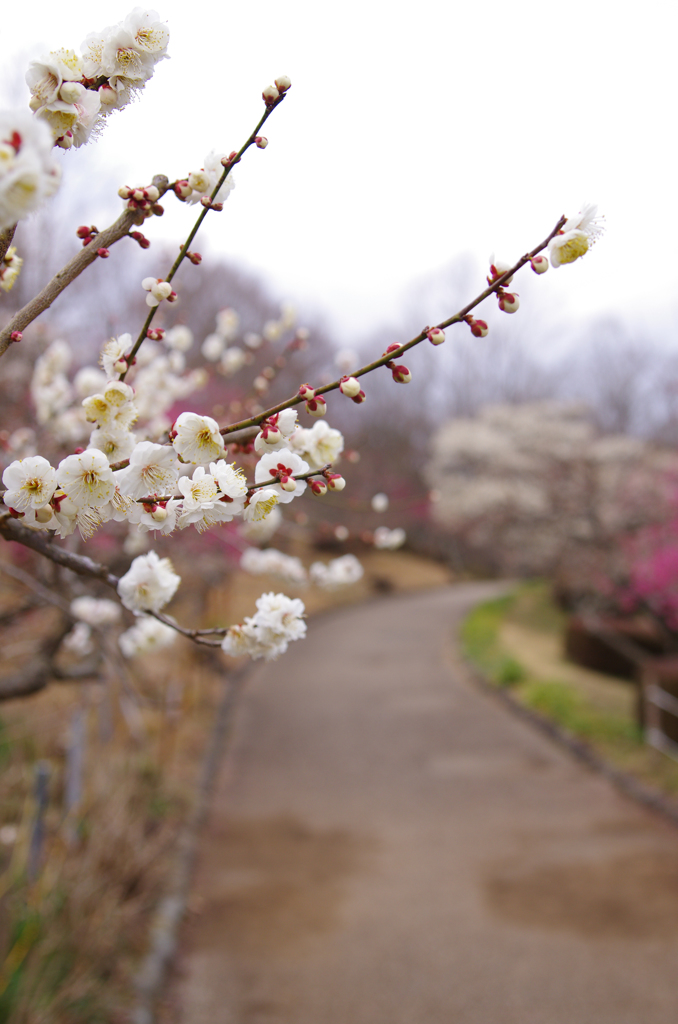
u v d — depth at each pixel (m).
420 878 4.91
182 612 8.47
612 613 12.69
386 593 24.39
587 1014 3.50
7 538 1.37
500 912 4.45
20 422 3.79
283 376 9.65
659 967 3.85
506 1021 3.46
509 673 10.69
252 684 11.00
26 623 4.26
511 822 5.88
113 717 5.67
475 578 33.03
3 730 4.61
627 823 5.84
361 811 6.14
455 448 19.03
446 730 8.68
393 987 3.71
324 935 4.19
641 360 32.00
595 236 1.03
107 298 8.23
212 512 1.04
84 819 4.12
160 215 1.07
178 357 3.92
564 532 14.08
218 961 3.91
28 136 0.68
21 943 2.94
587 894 4.65
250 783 6.80
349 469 20.73
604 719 8.27
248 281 21.12
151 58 1.09
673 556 10.11
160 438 1.24
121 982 3.47
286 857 5.24
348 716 9.28
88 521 1.00
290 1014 3.50
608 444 14.45
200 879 4.86
